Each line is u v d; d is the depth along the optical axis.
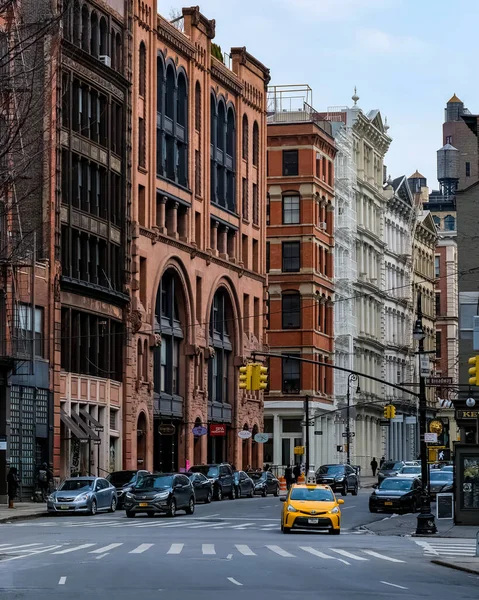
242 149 107.06
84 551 37.78
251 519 60.47
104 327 81.56
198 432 92.06
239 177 105.81
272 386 119.75
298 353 119.62
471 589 28.72
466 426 80.31
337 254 130.00
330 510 50.53
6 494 68.81
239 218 105.38
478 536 39.78
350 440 127.75
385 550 42.03
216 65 101.12
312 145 121.00
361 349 136.25
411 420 138.25
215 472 79.88
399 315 153.25
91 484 63.31
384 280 146.75
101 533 48.16
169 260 91.44
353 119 135.00
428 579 31.11
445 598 25.97
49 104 48.59
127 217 84.75
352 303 133.25
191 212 95.75
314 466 119.12
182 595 24.97
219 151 102.38
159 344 88.94
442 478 76.62
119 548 39.38
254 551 39.22
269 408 119.38
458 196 81.06
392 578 30.84
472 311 80.44
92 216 80.12
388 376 147.38
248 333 105.81
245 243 107.12
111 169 83.12
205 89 99.00
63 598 24.20
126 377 83.94
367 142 141.12
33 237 68.06
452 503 58.62
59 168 75.25
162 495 60.19
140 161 87.94
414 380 156.88
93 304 79.56
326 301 124.69
